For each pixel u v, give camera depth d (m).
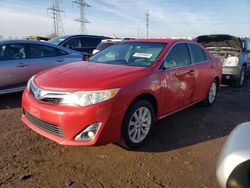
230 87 9.38
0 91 6.14
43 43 6.94
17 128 4.59
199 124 5.13
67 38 11.67
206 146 4.18
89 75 3.77
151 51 4.59
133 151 3.89
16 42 6.46
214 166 3.57
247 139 2.18
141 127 3.97
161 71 4.24
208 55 5.93
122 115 3.54
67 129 3.38
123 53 4.84
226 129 4.95
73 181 3.12
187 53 5.12
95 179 3.17
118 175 3.27
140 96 3.87
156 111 4.27
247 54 9.52
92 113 3.32
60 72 4.05
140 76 3.86
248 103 7.02
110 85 3.48
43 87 3.65
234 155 2.04
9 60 6.23
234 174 1.99
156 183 3.14
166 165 3.55
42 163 3.49
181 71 4.70
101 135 3.38
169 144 4.18
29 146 3.93
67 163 3.51
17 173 3.24
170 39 5.06
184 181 3.21
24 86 6.51
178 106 4.81
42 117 3.54
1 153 3.69
